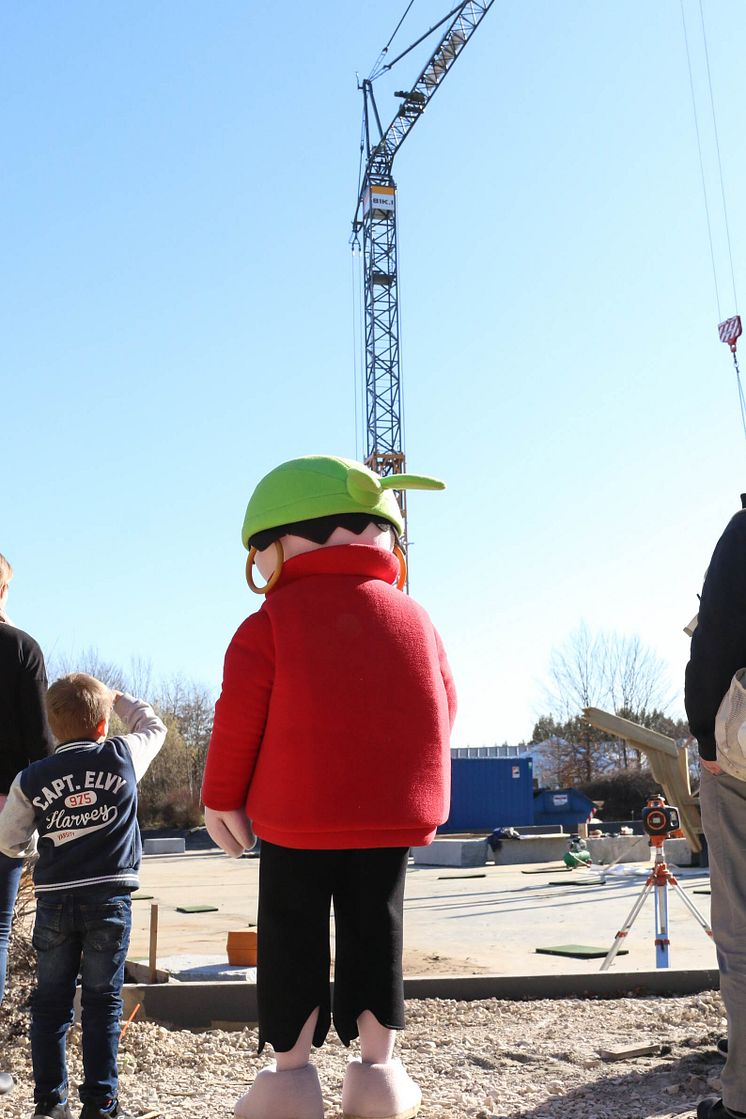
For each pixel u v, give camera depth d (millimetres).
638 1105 3418
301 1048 3162
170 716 48062
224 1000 4863
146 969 6516
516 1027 4645
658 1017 4750
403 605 3467
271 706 3236
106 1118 3203
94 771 3400
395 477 3684
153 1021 4812
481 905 13297
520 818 34438
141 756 3607
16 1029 4535
